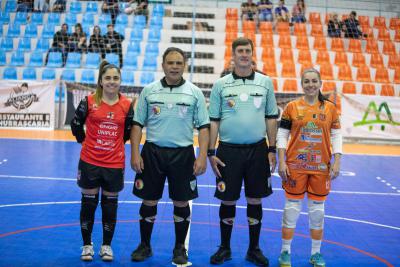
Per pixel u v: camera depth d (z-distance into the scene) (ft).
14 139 40.47
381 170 34.14
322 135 15.52
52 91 46.32
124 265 15.25
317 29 64.03
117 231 18.51
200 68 55.67
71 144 39.17
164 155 15.57
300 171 15.52
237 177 15.85
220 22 62.54
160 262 15.65
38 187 25.34
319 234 15.71
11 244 16.67
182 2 66.49
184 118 15.62
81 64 55.62
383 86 55.57
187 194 15.69
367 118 47.11
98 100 15.64
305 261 16.12
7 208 21.18
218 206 23.00
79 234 17.99
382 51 62.44
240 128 15.75
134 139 15.78
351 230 19.80
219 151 16.07
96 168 15.52
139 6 62.39
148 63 56.13
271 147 16.26
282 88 54.19
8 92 46.24
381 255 16.88
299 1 64.44
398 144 47.06
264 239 18.28
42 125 46.39
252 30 62.80
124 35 59.93
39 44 58.29
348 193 26.78
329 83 54.80
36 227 18.62
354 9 67.62
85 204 15.70
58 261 15.31
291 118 15.70
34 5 62.69
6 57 56.80
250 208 16.16
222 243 16.15
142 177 15.75
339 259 16.38
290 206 15.57
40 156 33.94
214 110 16.16
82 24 61.16
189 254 16.49
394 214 22.66
